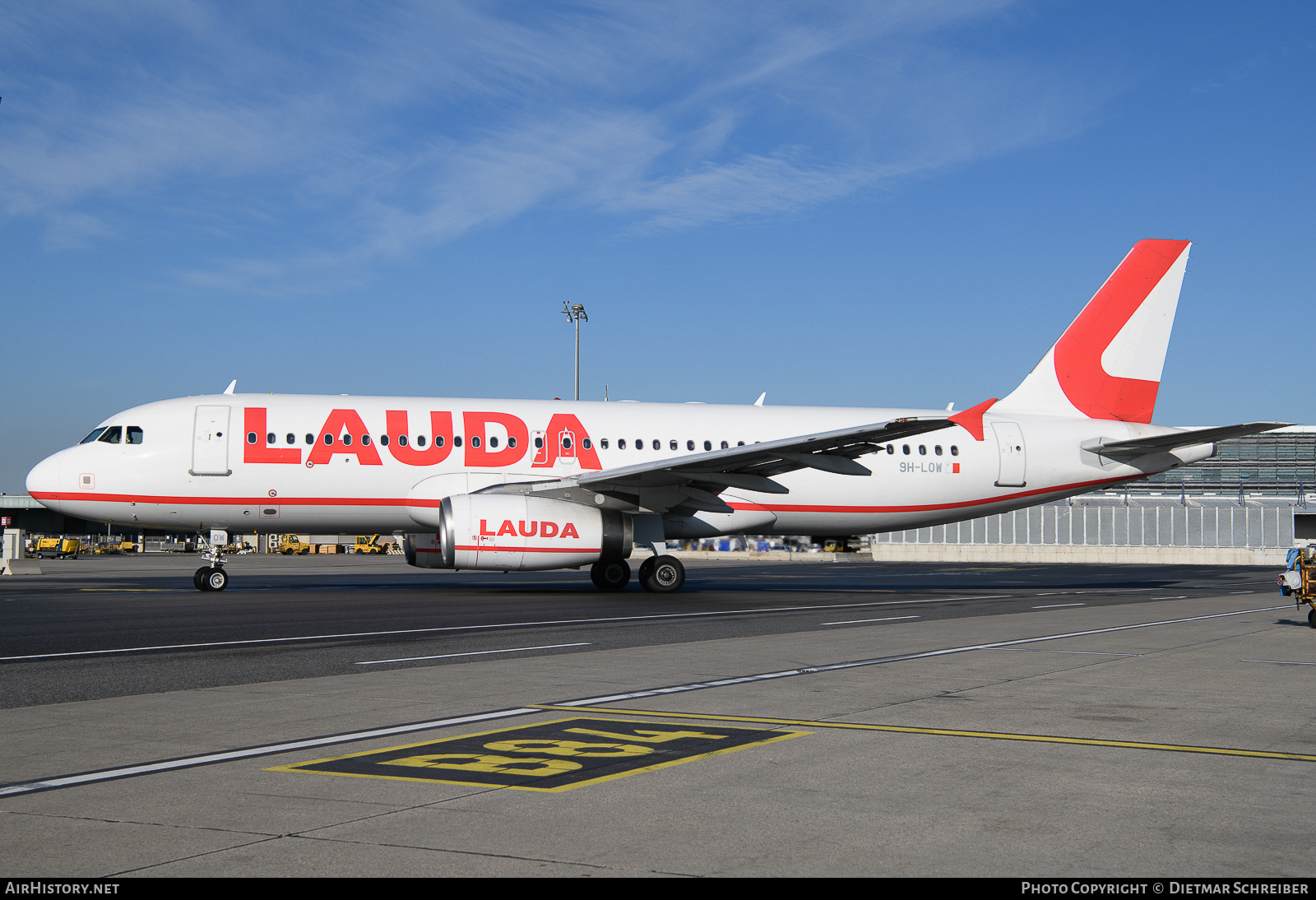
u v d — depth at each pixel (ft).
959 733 25.14
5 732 24.91
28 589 84.23
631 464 82.53
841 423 89.25
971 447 89.04
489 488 76.89
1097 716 27.55
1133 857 15.75
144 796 18.95
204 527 78.74
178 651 41.60
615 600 71.92
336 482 77.56
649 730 25.40
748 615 60.49
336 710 27.96
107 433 76.69
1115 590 92.43
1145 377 94.32
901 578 123.03
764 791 19.54
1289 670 36.63
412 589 84.64
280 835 16.58
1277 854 15.94
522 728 25.53
